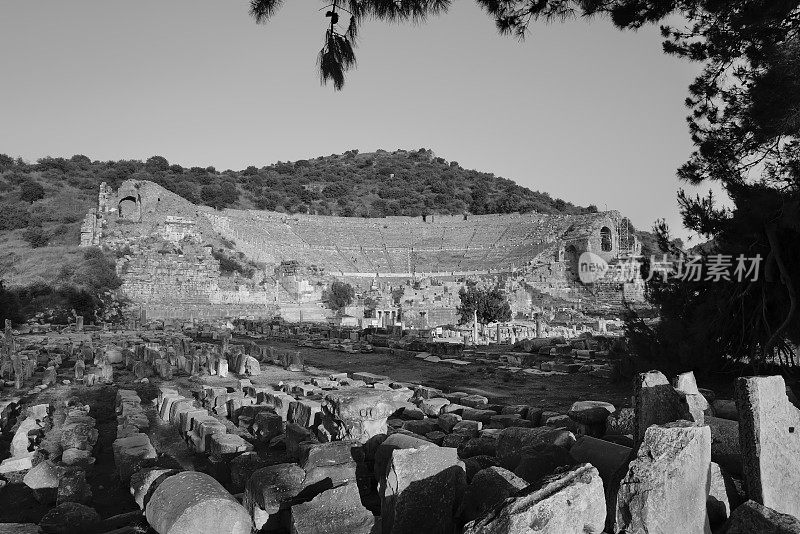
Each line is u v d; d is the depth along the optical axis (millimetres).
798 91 10328
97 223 67625
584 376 18109
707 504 4922
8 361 20438
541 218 105812
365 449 7680
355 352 27641
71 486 7414
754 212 12320
